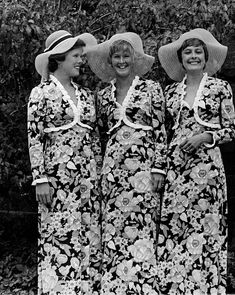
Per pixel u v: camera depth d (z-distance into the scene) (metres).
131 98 5.25
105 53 5.45
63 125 5.13
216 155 5.23
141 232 5.19
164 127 5.31
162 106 5.31
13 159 6.91
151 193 5.23
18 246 7.16
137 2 6.39
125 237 5.19
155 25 6.38
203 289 5.18
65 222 5.09
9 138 6.85
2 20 6.25
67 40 5.19
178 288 5.22
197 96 5.26
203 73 5.41
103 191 5.26
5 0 6.37
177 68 5.55
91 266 5.26
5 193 7.18
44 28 6.31
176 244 5.23
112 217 5.21
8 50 6.31
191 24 6.36
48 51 5.26
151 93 5.29
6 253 7.14
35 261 7.03
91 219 5.24
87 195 5.17
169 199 5.24
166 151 5.27
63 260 5.07
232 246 6.53
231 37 6.55
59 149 5.12
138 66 5.50
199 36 5.31
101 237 5.28
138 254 5.18
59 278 5.07
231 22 6.73
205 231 5.20
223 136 5.18
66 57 5.20
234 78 6.48
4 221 7.16
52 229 5.11
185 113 5.26
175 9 6.39
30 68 6.45
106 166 5.25
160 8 6.39
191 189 5.20
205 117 5.23
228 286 6.32
